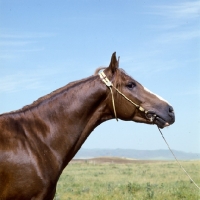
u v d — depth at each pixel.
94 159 94.38
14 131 5.68
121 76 6.16
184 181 24.28
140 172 36.09
